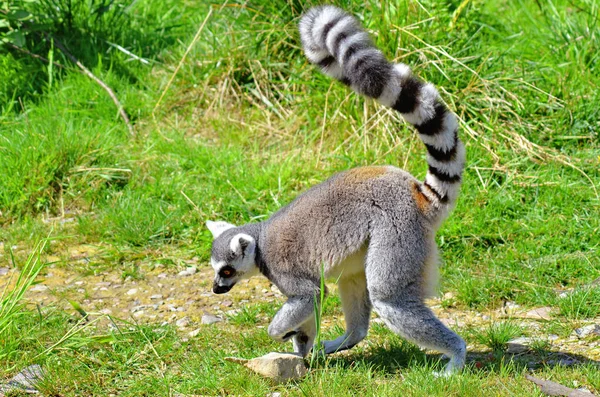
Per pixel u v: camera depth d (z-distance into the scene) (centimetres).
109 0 1733
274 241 825
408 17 1358
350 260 802
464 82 1338
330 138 1351
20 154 1310
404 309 767
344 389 760
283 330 809
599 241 1075
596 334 873
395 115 1309
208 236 1173
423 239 782
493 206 1159
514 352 846
